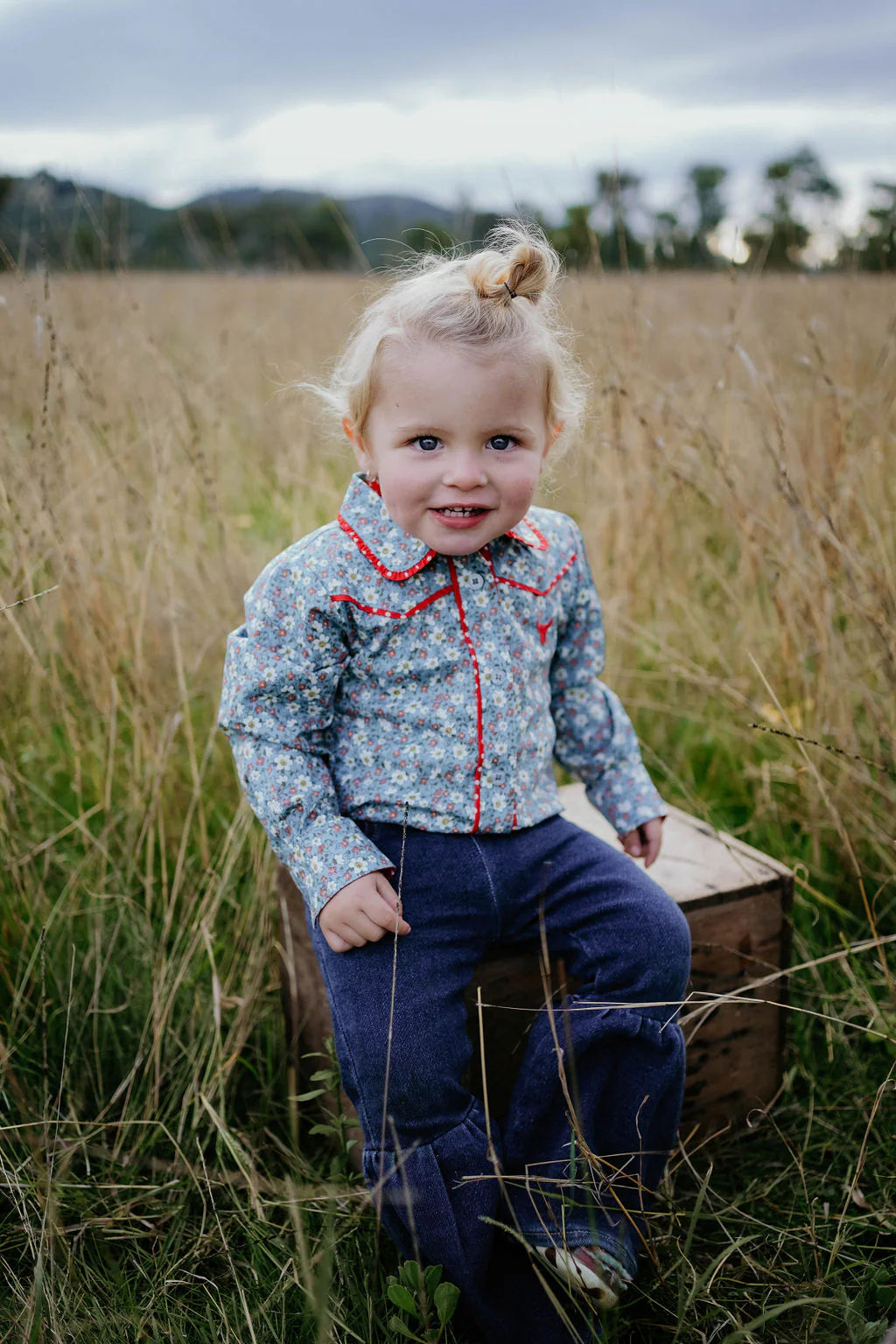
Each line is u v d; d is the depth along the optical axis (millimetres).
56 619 2225
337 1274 1254
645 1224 1235
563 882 1312
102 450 2367
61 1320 1186
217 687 2213
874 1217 1347
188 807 2037
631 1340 1220
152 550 2127
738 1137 1511
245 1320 1207
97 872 1894
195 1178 1375
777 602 2080
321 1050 1523
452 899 1261
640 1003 1244
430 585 1289
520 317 1221
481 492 1210
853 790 1863
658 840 1470
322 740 1321
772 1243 1312
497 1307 1192
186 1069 1550
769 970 1498
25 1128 1400
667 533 2520
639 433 2402
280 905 1597
